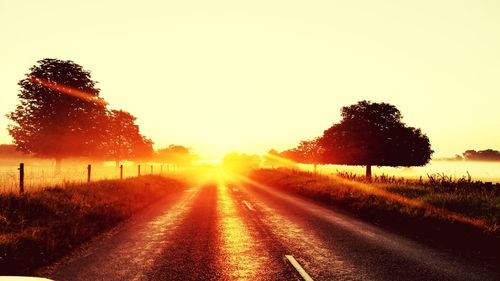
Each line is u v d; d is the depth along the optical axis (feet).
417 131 150.10
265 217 44.73
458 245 29.09
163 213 48.08
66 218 36.27
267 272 21.35
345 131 153.89
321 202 63.82
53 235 28.37
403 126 149.28
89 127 155.74
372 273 21.24
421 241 30.68
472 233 31.65
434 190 66.13
